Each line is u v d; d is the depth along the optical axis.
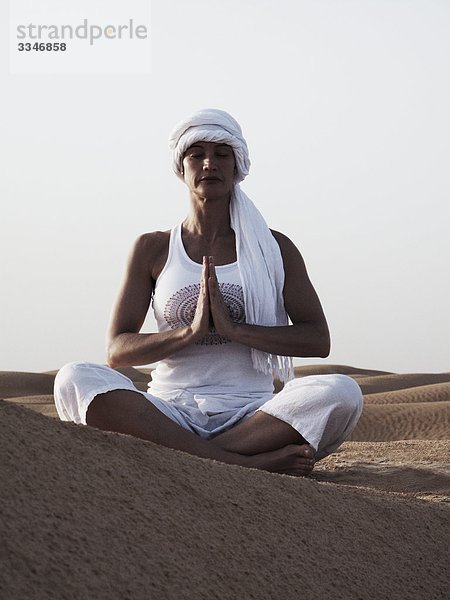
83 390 4.54
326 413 4.58
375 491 3.86
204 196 4.89
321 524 3.09
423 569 3.17
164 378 4.91
